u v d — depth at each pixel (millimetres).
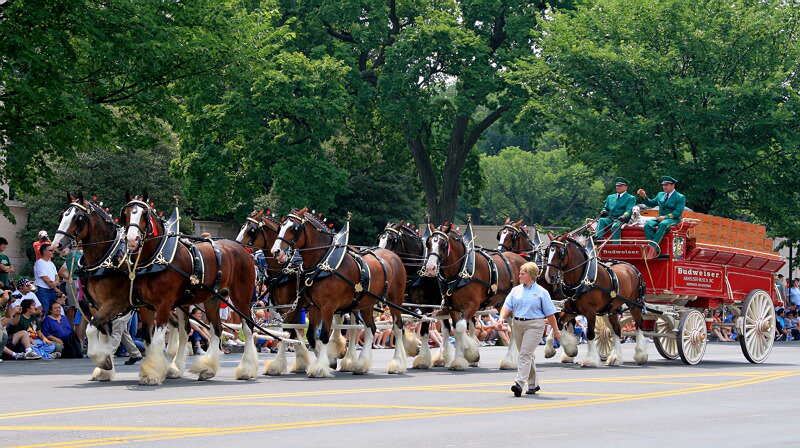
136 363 20188
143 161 52438
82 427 10453
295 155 43594
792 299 38562
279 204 53719
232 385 15203
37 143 24000
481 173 59281
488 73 45812
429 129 53969
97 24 24406
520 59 44844
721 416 12375
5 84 23984
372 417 11516
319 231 17094
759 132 38469
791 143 37375
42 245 21719
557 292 20422
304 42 50125
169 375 16234
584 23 41719
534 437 10312
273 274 19000
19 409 11945
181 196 54375
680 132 38531
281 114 43812
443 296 18984
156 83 26516
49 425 10609
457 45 44938
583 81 40875
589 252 20062
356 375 17406
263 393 13922
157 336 15125
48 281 21578
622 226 21219
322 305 16812
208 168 43625
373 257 17812
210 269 15828
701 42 38812
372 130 57281
